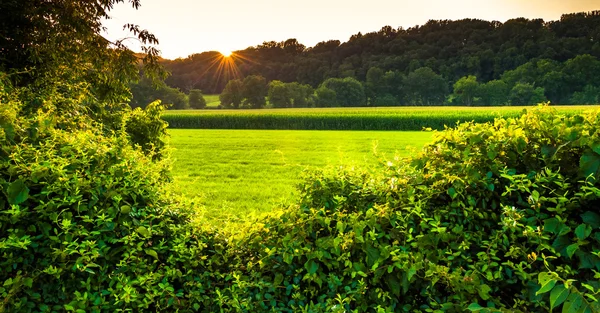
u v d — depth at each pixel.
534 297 2.29
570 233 2.43
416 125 49.31
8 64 8.16
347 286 2.50
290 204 3.10
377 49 127.06
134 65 10.23
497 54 109.00
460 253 2.46
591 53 98.69
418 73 103.75
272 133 41.62
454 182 2.64
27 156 2.79
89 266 2.56
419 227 2.65
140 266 2.64
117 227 2.71
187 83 123.94
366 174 3.13
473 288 2.30
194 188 12.14
